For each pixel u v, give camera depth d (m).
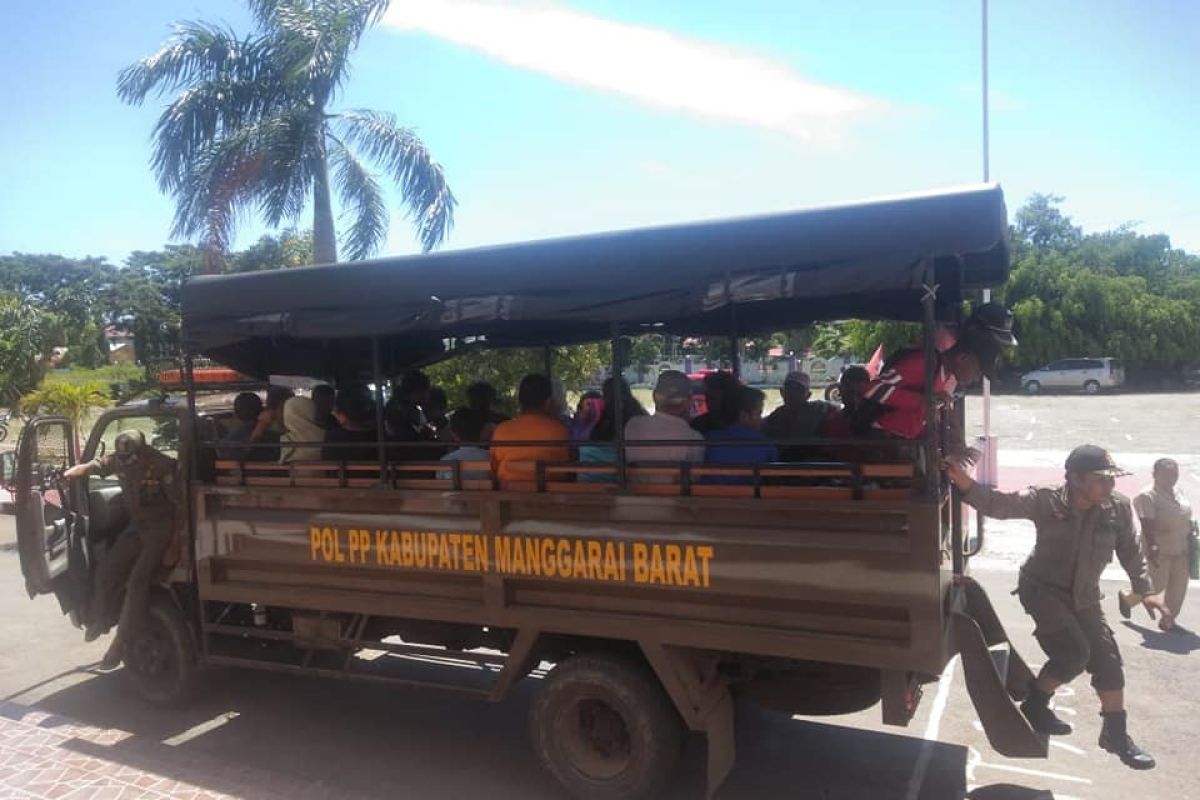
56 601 8.31
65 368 54.16
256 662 5.16
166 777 4.53
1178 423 24.91
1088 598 4.23
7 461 5.88
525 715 5.36
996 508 4.22
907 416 3.97
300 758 4.77
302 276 4.68
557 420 4.65
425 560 4.50
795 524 3.69
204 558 5.22
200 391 6.49
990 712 3.71
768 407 13.55
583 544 4.11
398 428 5.34
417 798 4.29
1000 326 4.03
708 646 3.85
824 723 5.14
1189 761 4.55
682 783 4.41
